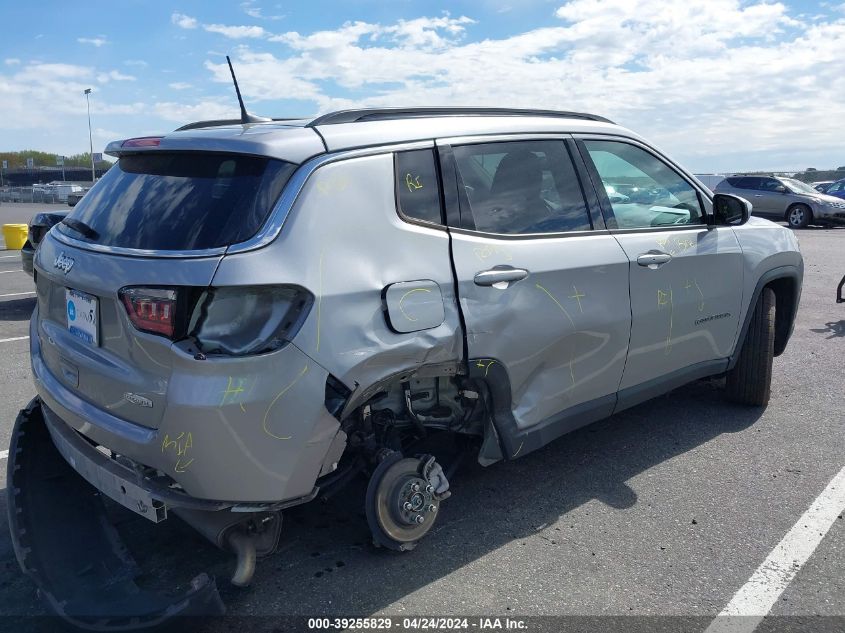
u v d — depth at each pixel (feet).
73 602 8.36
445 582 9.66
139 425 8.17
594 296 11.46
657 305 12.60
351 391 8.53
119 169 10.07
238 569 8.61
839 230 67.62
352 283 8.55
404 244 9.20
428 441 13.84
